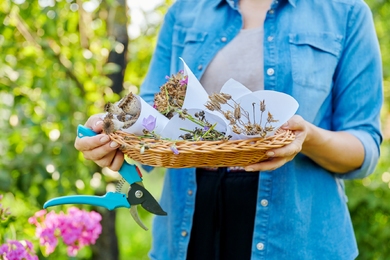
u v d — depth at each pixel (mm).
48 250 1921
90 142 1188
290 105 1139
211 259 1444
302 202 1400
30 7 2428
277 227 1384
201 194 1453
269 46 1418
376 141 1433
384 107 3457
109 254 2617
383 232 3100
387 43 3348
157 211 1273
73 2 2479
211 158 1118
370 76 1428
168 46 1625
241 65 1432
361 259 3180
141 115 1156
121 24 2568
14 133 2467
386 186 3117
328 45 1412
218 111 1143
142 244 4141
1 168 2377
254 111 1144
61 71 2488
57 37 2504
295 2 1452
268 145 1104
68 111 2459
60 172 2408
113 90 2586
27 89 2516
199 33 1518
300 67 1385
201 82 1479
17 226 2207
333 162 1394
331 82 1429
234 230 1406
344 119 1448
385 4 3295
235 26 1481
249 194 1392
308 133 1259
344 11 1439
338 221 1434
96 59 2471
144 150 1104
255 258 1381
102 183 2549
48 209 2479
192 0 1602
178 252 1501
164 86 1243
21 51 2445
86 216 1959
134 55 2828
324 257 1397
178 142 1100
